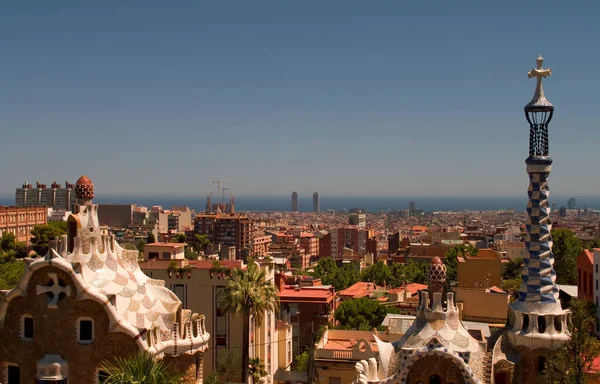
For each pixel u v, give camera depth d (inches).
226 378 2716.5
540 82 1908.2
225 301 2630.4
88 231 1985.7
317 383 2383.1
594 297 3609.7
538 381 1808.6
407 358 1694.1
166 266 2952.8
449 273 5989.2
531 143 1900.8
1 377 1870.1
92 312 1820.9
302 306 3833.7
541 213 1873.8
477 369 1701.5
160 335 1936.5
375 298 4532.5
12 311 1863.9
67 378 1811.0
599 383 1950.1
